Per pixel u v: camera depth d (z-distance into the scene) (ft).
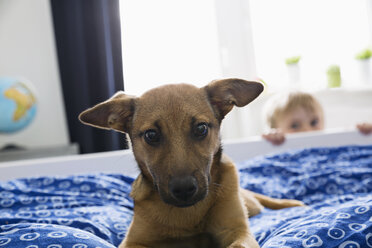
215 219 1.65
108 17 4.64
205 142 1.58
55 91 4.98
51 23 4.93
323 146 3.40
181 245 1.69
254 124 5.22
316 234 1.32
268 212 2.01
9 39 4.93
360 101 4.90
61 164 3.07
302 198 2.29
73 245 1.32
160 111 1.57
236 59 5.36
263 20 5.41
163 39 5.08
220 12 5.32
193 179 1.46
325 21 5.41
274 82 5.43
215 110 1.69
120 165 3.13
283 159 2.97
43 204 2.11
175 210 1.63
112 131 4.62
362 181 2.28
